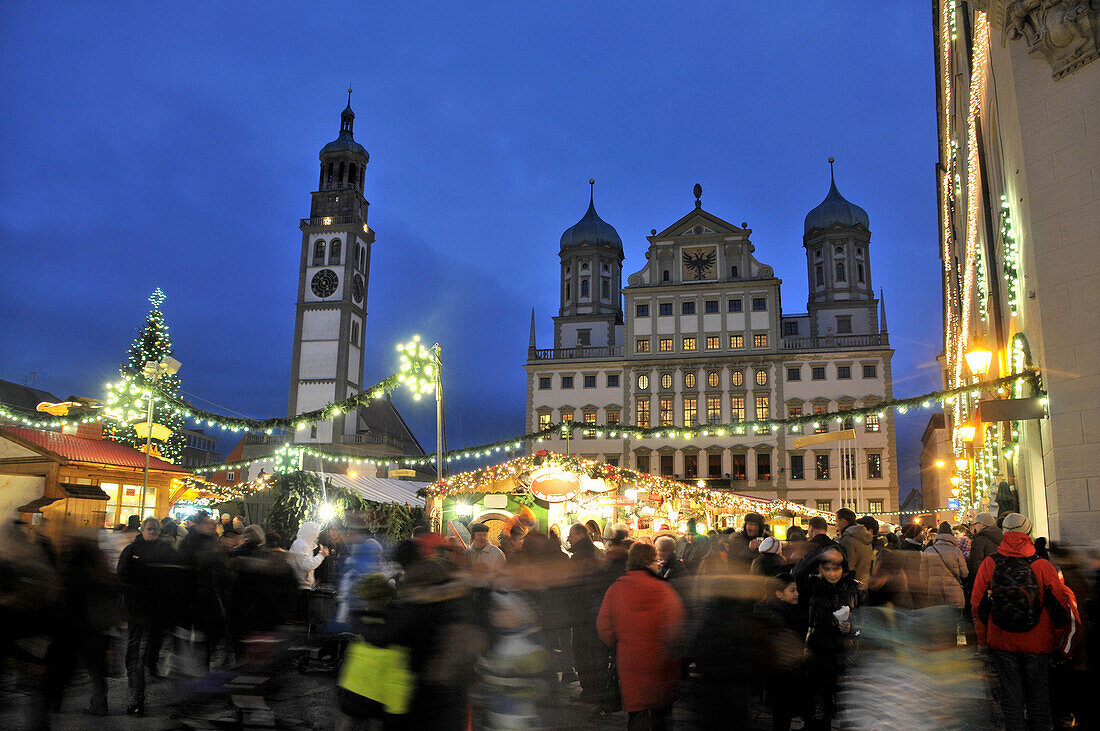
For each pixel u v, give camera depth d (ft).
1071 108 31.55
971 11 49.03
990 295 51.08
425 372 60.90
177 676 27.12
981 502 69.41
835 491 186.50
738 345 201.98
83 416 79.66
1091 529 29.60
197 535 27.86
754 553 25.96
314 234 226.99
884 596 24.16
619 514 63.10
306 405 213.66
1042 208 32.35
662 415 201.46
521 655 19.83
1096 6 30.09
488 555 30.68
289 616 28.30
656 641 17.07
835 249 226.17
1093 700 21.33
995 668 20.35
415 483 84.23
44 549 22.98
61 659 22.33
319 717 24.29
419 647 14.78
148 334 139.44
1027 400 32.22
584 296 237.25
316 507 56.59
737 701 16.21
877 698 21.16
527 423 208.13
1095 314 30.27
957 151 72.02
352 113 246.88
